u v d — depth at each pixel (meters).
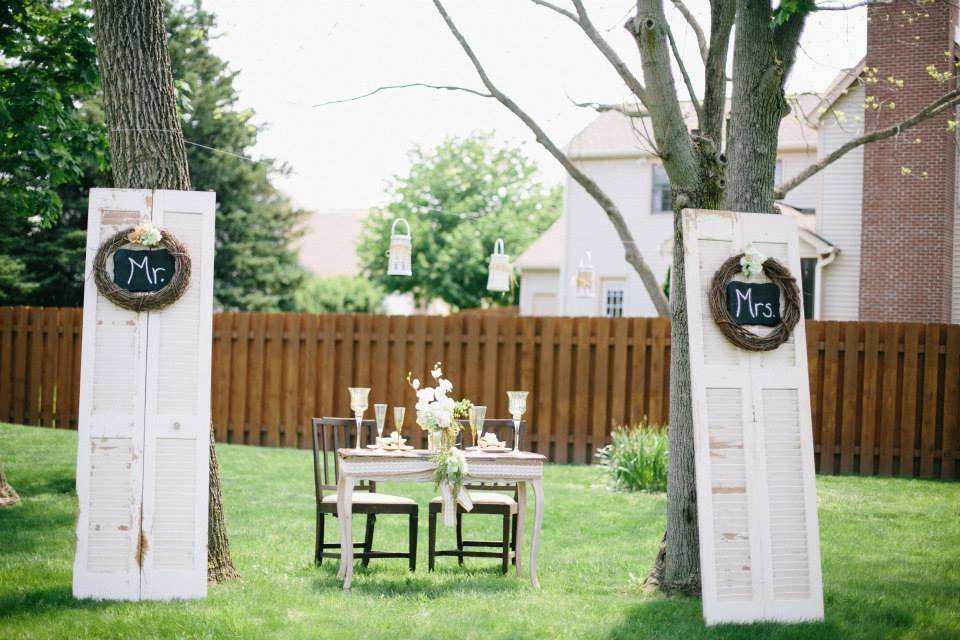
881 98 18.45
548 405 13.86
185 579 6.39
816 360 13.19
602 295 24.25
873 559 8.08
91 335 6.41
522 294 28.56
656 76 6.75
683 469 7.00
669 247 21.03
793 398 6.44
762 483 6.30
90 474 6.37
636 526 9.38
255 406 14.87
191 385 6.48
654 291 10.52
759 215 6.52
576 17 7.79
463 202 37.41
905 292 18.41
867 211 18.70
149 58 6.86
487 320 14.11
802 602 6.27
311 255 53.53
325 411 14.59
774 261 6.43
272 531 8.92
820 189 20.62
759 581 6.23
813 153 22.22
